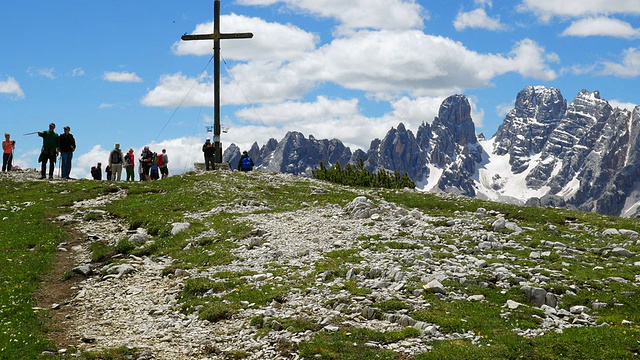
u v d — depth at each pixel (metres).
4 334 22.06
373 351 19.61
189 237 35.41
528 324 21.38
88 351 20.59
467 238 32.97
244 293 25.33
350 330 21.16
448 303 23.31
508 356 19.05
